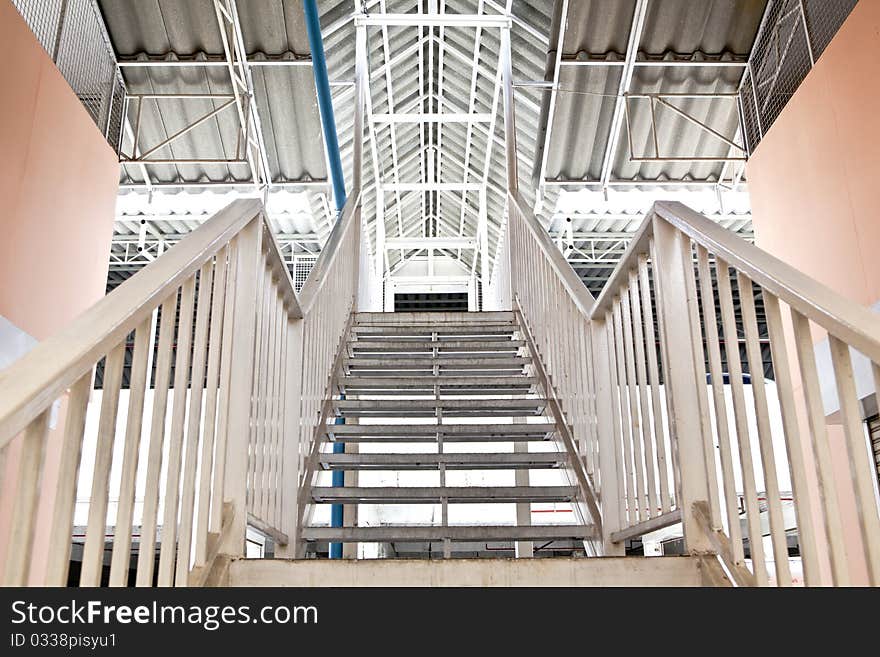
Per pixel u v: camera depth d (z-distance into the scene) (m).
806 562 1.34
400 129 9.61
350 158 8.23
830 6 4.99
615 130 7.07
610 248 9.59
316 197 8.40
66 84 4.42
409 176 10.95
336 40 6.77
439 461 3.12
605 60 6.48
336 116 7.54
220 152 7.40
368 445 6.41
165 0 5.93
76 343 0.96
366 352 4.65
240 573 1.71
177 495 1.40
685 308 1.92
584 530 2.67
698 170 7.72
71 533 1.00
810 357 1.28
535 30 6.51
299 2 6.08
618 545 2.50
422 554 7.84
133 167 7.50
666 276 1.94
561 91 6.75
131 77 6.56
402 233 12.53
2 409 0.79
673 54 6.48
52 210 4.24
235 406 1.91
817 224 4.74
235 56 6.45
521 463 3.18
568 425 3.18
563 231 8.98
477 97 8.66
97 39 5.90
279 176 7.88
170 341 1.36
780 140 5.27
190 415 1.56
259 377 2.14
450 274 12.88
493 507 6.93
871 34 4.06
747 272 1.47
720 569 1.68
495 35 7.19
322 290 3.46
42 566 3.88
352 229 5.27
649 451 2.16
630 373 2.35
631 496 2.35
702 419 1.81
